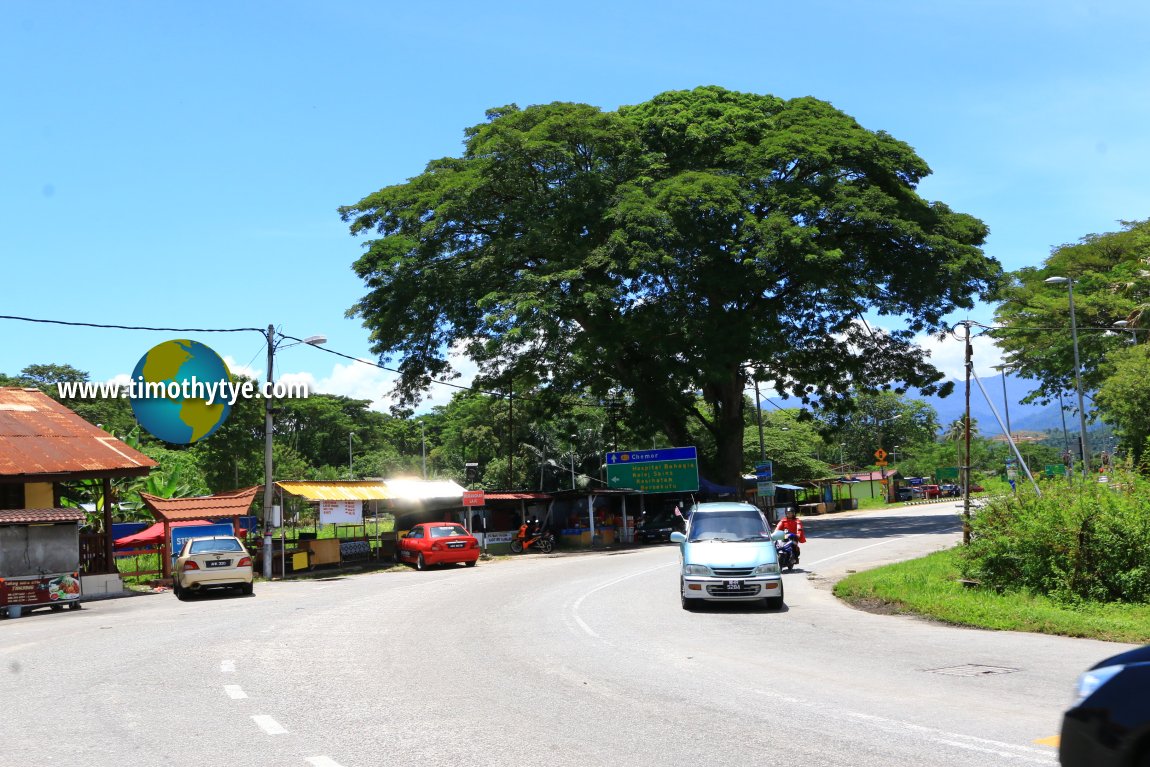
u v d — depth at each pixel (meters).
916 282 38.50
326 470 96.06
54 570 23.03
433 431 122.50
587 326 39.31
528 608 16.77
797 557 24.27
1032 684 8.51
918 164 39.66
